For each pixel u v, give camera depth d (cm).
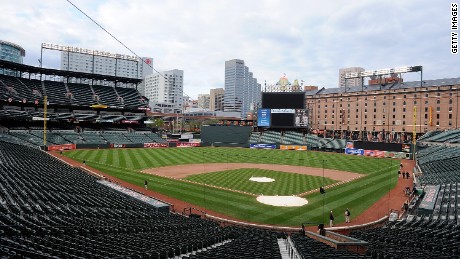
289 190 4472
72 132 9644
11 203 2662
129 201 3397
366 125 12600
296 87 17175
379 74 12038
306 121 10519
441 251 1923
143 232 2247
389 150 8525
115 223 2406
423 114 11112
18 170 4194
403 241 2172
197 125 16962
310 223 3152
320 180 5222
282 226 3081
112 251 1619
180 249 1783
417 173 5772
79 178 4297
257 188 4575
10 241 1532
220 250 1717
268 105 10738
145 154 8181
